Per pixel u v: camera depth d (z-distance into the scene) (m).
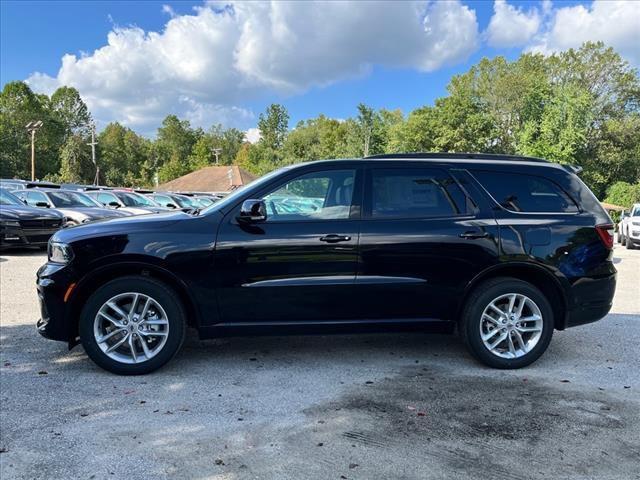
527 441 3.19
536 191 4.59
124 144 102.19
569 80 62.25
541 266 4.43
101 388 3.99
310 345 5.15
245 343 5.20
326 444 3.14
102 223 4.39
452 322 4.46
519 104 61.62
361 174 4.47
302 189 4.44
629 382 4.23
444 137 56.12
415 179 4.50
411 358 4.79
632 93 61.53
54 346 5.04
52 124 84.81
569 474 2.83
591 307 4.55
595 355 4.95
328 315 4.33
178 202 23.39
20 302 7.01
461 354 4.92
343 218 4.35
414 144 58.28
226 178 47.81
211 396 3.86
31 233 12.14
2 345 5.06
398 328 4.42
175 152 108.75
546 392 3.98
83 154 64.62
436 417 3.52
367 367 4.53
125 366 4.23
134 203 19.84
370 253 4.28
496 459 2.98
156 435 3.24
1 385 4.04
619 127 60.03
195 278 4.19
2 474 2.78
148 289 4.20
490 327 4.50
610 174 60.59
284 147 75.31
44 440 3.16
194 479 2.75
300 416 3.53
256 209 4.16
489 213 4.46
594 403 3.78
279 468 2.87
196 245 4.18
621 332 5.82
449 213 4.45
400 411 3.62
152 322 4.28
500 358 4.46
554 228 4.47
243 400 3.79
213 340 5.28
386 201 4.43
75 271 4.14
